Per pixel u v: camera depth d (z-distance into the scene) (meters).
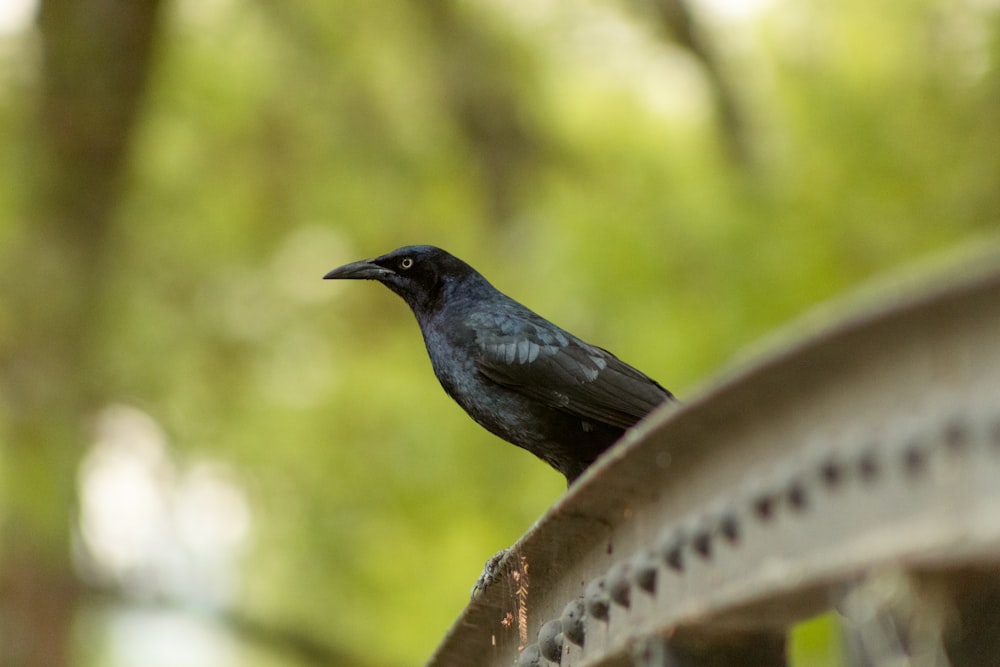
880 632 2.93
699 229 15.28
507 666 4.84
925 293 2.63
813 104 15.95
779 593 3.04
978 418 2.65
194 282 19.11
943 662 2.99
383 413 18.30
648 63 18.12
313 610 18.69
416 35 18.78
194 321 18.86
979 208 14.97
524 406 7.80
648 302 14.99
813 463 2.96
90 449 17.06
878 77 16.22
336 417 18.55
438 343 8.11
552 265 15.55
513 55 18.72
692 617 3.38
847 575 2.86
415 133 19.67
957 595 2.91
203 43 19.55
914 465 2.75
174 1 18.50
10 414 16.53
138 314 18.58
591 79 18.88
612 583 3.81
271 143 19.39
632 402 7.60
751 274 14.94
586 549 4.13
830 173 15.56
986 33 15.46
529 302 16.33
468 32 18.61
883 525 2.80
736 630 3.51
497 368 7.81
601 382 7.65
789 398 3.08
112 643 19.67
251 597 18.66
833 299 14.84
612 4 17.97
